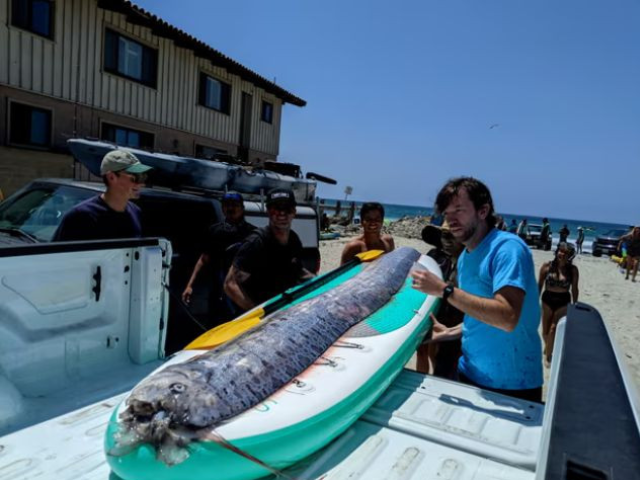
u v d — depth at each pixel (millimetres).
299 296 3408
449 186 2734
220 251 5074
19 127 11828
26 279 2191
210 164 6902
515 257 2449
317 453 1951
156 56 15312
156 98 15461
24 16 11711
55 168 12555
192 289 5164
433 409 2322
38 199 4977
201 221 5582
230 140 19094
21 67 11695
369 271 4004
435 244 5090
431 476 1759
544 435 1374
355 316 3049
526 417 2234
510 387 2701
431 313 3666
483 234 2715
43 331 2293
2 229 4625
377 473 1789
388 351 2672
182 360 2422
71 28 12672
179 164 6551
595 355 1778
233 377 1975
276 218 3814
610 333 2053
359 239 5309
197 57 16844
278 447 1810
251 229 5289
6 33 11312
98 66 13477
